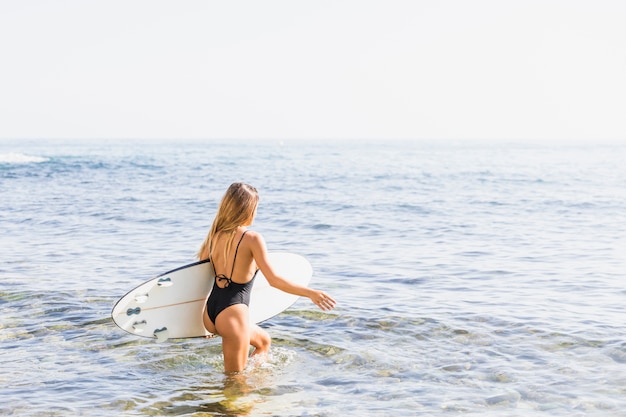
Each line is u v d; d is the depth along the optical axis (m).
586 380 5.01
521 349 5.81
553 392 4.77
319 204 20.38
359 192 25.38
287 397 4.77
